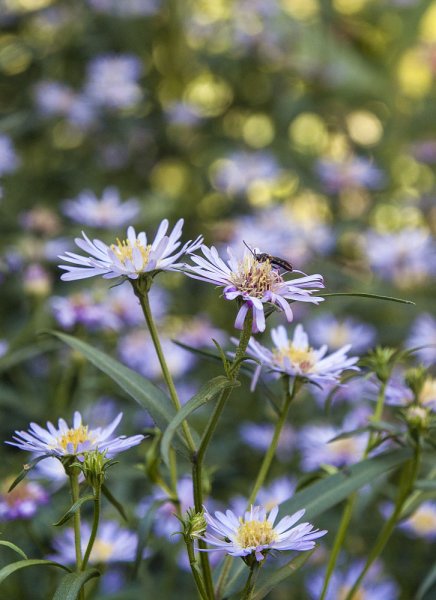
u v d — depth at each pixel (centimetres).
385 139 118
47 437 47
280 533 45
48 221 79
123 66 106
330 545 66
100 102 105
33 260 77
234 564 48
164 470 56
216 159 112
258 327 45
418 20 121
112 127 108
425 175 119
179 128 114
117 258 46
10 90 111
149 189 111
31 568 57
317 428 68
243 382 79
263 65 119
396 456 49
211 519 45
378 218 112
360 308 95
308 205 113
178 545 59
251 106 118
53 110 103
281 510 48
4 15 111
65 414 65
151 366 75
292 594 64
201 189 109
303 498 48
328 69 117
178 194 110
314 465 67
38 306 68
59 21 112
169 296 87
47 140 106
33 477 58
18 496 55
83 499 45
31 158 105
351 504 50
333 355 50
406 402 52
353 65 118
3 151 82
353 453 66
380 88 118
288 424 74
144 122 112
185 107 111
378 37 126
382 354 51
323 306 85
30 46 110
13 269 76
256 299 45
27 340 69
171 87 119
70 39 112
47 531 59
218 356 48
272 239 90
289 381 49
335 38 124
